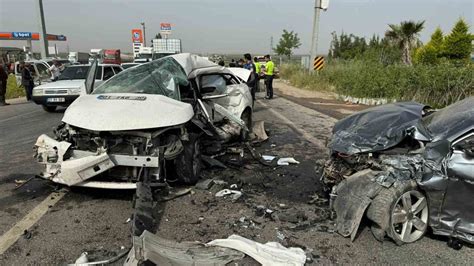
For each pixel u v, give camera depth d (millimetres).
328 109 12281
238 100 7215
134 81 5121
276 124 9500
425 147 3420
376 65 16484
